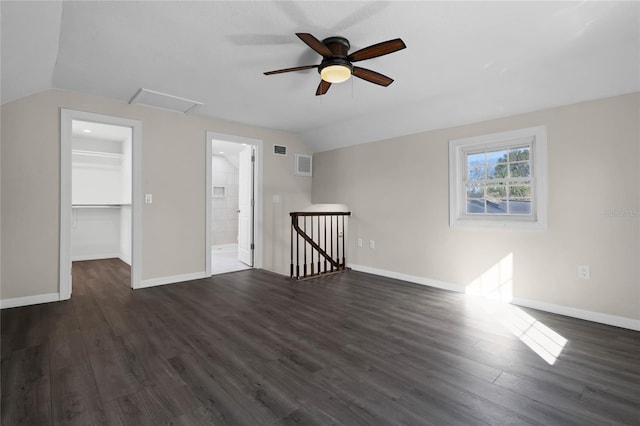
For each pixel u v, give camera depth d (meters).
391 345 2.41
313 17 2.15
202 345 2.39
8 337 2.50
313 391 1.81
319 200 5.82
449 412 1.63
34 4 1.76
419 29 2.29
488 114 3.60
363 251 5.09
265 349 2.33
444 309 3.25
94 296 3.62
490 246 3.65
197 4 2.01
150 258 4.05
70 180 3.50
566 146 3.10
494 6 2.02
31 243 3.30
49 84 3.26
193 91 3.52
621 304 2.81
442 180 4.09
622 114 2.79
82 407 1.66
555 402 1.71
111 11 2.08
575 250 3.05
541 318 3.00
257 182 5.16
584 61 2.70
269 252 5.32
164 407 1.66
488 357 2.22
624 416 1.60
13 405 1.66
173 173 4.22
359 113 4.30
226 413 1.62
